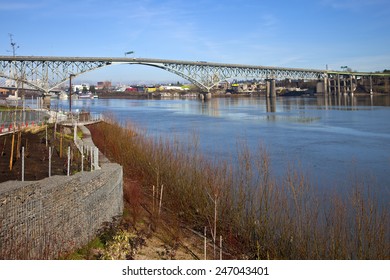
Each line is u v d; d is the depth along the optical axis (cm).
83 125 4231
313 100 15225
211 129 5447
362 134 4603
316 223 1426
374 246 1198
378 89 18575
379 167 2778
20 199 922
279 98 18850
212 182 1706
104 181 1360
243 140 4231
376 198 1930
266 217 1429
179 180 1830
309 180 2317
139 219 1576
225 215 1566
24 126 2912
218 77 14900
